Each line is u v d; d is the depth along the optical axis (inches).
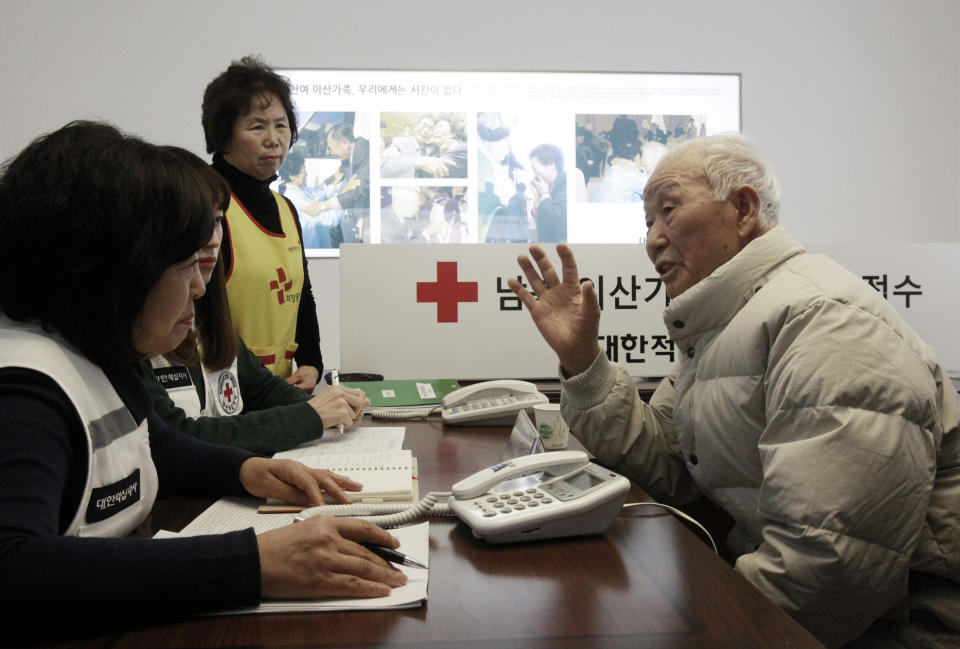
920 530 39.3
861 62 172.6
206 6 157.6
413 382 73.4
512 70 165.3
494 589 27.0
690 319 48.3
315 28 160.7
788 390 40.1
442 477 43.0
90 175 25.1
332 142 163.0
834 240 174.6
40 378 25.1
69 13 155.0
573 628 23.6
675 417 51.3
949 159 175.9
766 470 39.9
